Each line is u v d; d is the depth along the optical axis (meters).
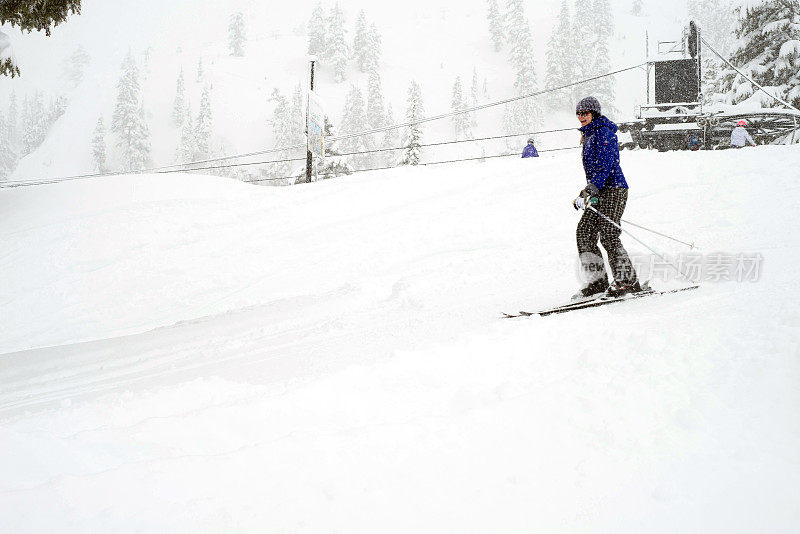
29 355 7.18
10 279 11.93
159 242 13.10
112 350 6.65
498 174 14.75
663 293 4.92
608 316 4.11
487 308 5.61
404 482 2.21
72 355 6.72
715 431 2.40
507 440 2.48
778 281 4.89
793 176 10.71
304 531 1.93
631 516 1.98
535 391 2.91
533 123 115.12
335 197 14.88
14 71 12.23
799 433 2.31
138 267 12.01
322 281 9.93
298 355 4.64
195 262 11.98
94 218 14.46
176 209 14.81
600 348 3.40
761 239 7.46
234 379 4.00
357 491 2.15
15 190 16.97
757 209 9.23
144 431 2.68
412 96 103.88
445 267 8.70
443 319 5.31
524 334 3.75
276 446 2.44
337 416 2.88
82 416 3.19
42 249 13.09
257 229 13.39
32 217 14.91
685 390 2.75
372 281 8.70
